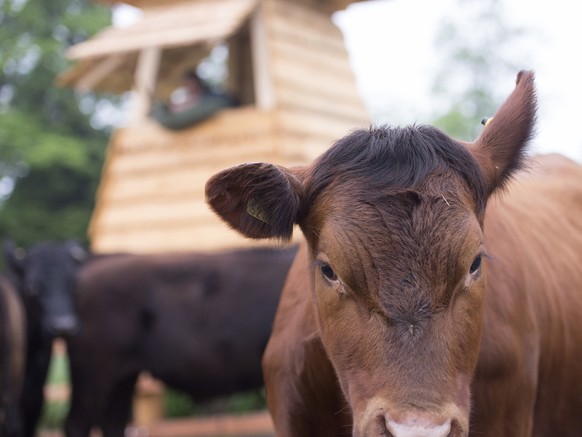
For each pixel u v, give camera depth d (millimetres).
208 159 13234
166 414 12703
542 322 4094
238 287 9422
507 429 3797
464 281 3203
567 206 5039
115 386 9656
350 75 14719
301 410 4008
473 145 3611
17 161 32531
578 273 4531
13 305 8797
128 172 13719
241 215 3559
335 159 3451
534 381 3953
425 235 3160
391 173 3312
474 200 3342
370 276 3174
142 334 9641
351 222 3252
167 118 13492
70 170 33500
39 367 9945
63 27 34344
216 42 13078
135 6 14727
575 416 4359
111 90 15664
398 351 3090
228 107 13750
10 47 33281
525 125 3584
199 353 9391
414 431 2934
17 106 34312
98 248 13688
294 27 13992
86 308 9680
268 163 3445
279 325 4223
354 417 3172
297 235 9773
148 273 9672
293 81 13562
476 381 3654
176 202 13281
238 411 12875
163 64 14953
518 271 3979
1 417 8695
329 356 3496
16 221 32062
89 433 9672
